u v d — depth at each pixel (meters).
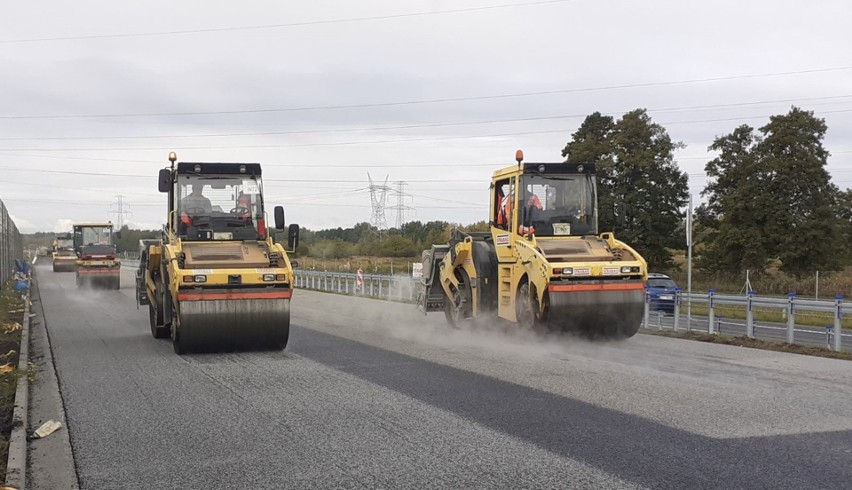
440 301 18.33
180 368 11.26
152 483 5.84
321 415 8.00
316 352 12.97
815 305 13.47
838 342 12.97
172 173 13.98
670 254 46.81
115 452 6.72
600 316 13.35
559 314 13.12
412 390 9.34
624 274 13.44
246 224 13.84
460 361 11.78
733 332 17.17
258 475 5.97
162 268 13.95
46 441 7.24
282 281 12.59
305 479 5.86
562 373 10.55
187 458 6.48
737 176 44.72
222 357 12.41
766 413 7.98
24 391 9.43
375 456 6.45
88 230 44.62
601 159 46.78
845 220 47.28
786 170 42.66
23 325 18.47
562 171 14.86
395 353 12.80
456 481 5.77
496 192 15.73
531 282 13.77
